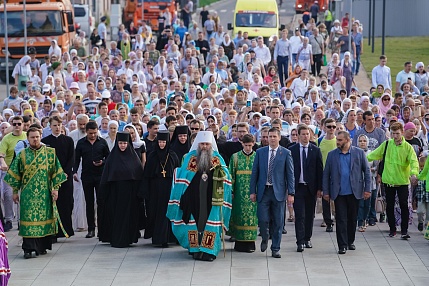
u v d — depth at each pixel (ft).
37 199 65.51
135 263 64.49
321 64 151.02
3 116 93.35
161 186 68.85
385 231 74.08
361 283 59.21
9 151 74.59
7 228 76.02
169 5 235.40
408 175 70.59
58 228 69.82
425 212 74.74
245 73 129.18
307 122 81.56
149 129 73.97
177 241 69.56
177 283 59.31
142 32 180.04
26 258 66.03
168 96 107.24
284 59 142.72
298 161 66.95
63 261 65.26
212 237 64.69
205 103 93.86
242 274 61.26
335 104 96.53
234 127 75.87
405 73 121.19
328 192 66.74
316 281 59.62
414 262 64.28
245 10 178.40
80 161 75.00
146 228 71.31
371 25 210.18
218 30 156.87
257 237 72.59
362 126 82.89
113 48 152.35
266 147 65.77
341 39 154.92
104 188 69.77
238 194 66.69
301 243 67.21
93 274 61.77
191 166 65.77
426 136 84.07
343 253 66.54
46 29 164.76
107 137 75.72
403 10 230.48
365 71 164.86
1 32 164.76
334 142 75.10
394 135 70.64
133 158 69.51
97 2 279.08
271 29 176.14
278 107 83.56
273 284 58.95
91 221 73.15
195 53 140.05
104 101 88.17
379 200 76.89
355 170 66.44
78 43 162.30
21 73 134.10
